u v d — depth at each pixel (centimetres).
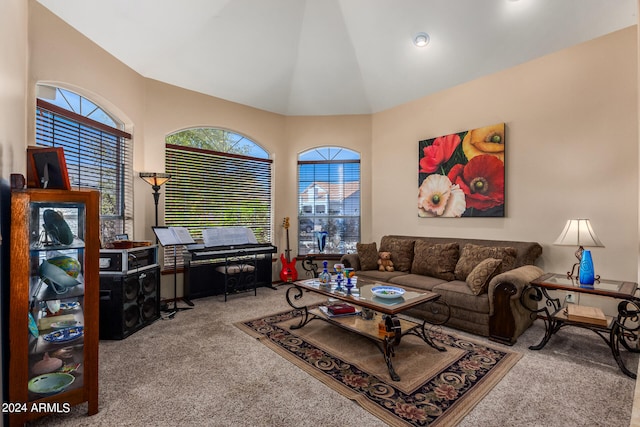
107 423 179
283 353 267
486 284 309
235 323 342
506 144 385
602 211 320
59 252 194
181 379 225
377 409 191
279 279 543
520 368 242
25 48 241
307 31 416
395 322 242
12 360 169
